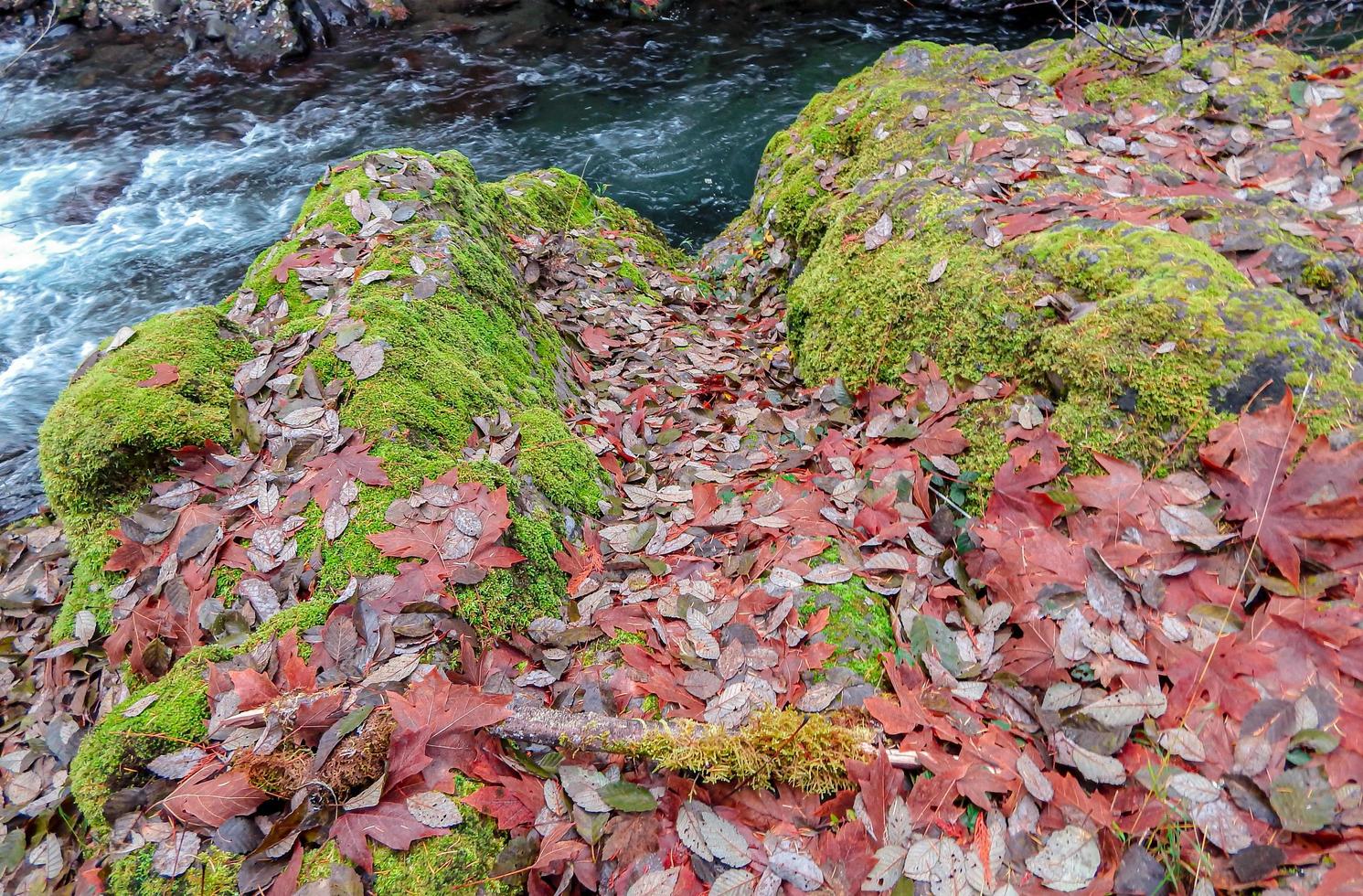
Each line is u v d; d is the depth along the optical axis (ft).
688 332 14.64
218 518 8.35
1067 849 5.92
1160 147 13.34
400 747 6.38
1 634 9.46
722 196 23.41
